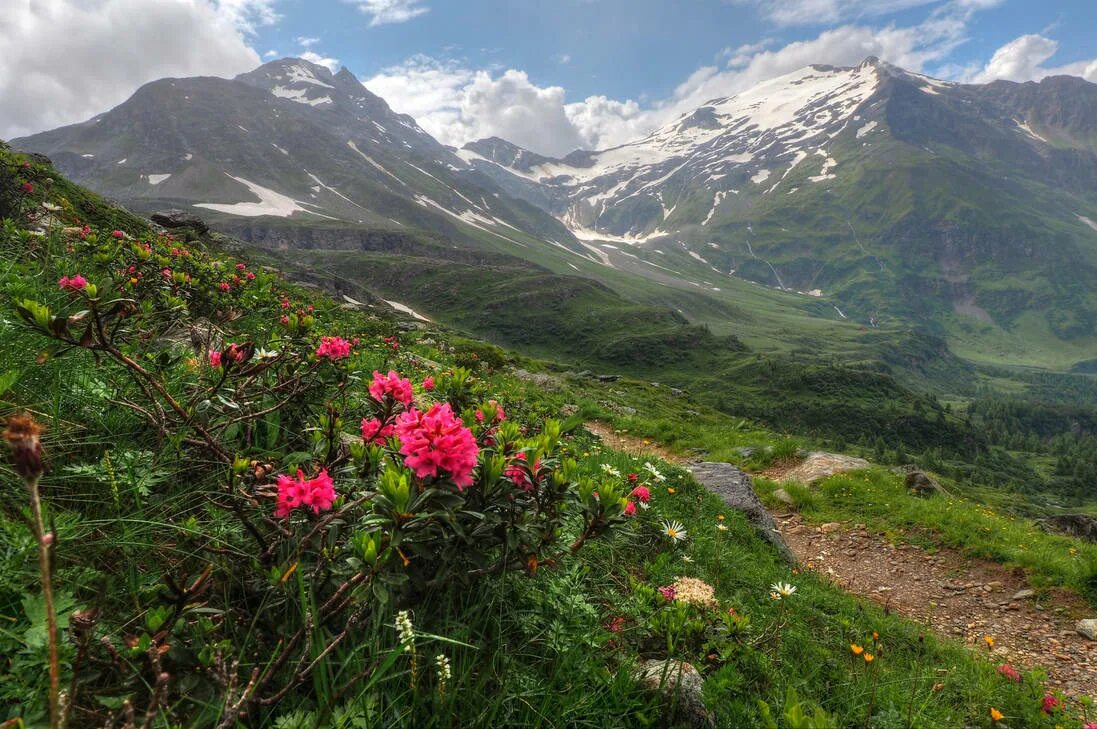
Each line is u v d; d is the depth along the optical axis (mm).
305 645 2193
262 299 6934
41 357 2566
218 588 2438
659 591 4133
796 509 14352
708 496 9617
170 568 2461
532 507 2924
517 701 2668
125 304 2973
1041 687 6324
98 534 2359
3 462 2396
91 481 2611
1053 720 5816
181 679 1948
